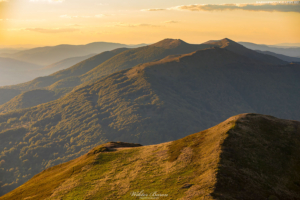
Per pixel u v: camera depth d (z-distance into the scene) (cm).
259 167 3422
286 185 3194
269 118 4681
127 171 4419
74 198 3831
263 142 3934
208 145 4181
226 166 3334
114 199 3481
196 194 2917
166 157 4525
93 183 4259
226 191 2881
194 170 3581
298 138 4053
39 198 4256
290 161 3600
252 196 2859
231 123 4497
